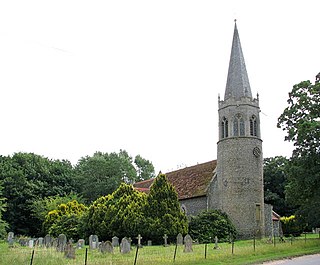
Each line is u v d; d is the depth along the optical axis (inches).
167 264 696.4
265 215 1668.3
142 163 3294.8
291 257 845.2
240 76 1673.2
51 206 2031.3
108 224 1379.2
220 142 1621.6
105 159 2667.3
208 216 1460.4
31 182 2345.0
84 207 1850.4
